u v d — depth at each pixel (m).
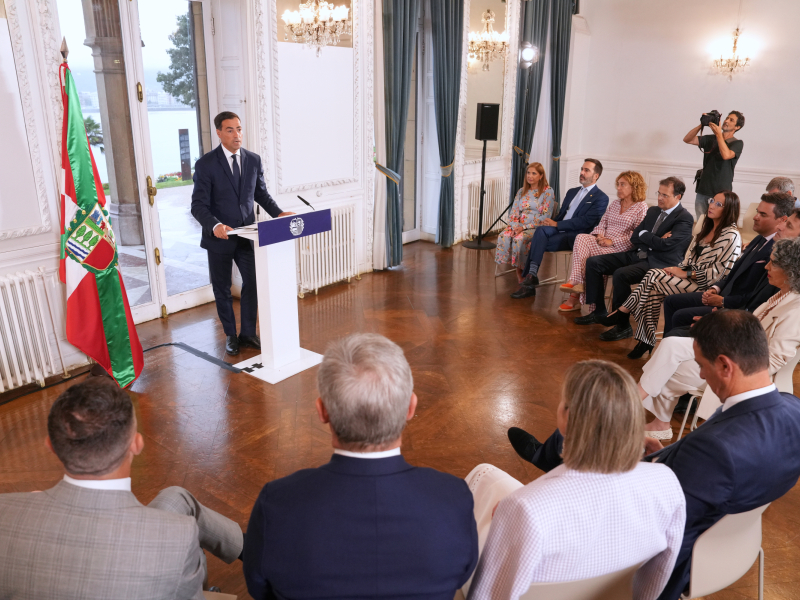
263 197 4.21
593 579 1.32
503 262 5.91
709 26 7.57
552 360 4.15
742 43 7.38
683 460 1.60
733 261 3.87
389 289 5.62
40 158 3.54
